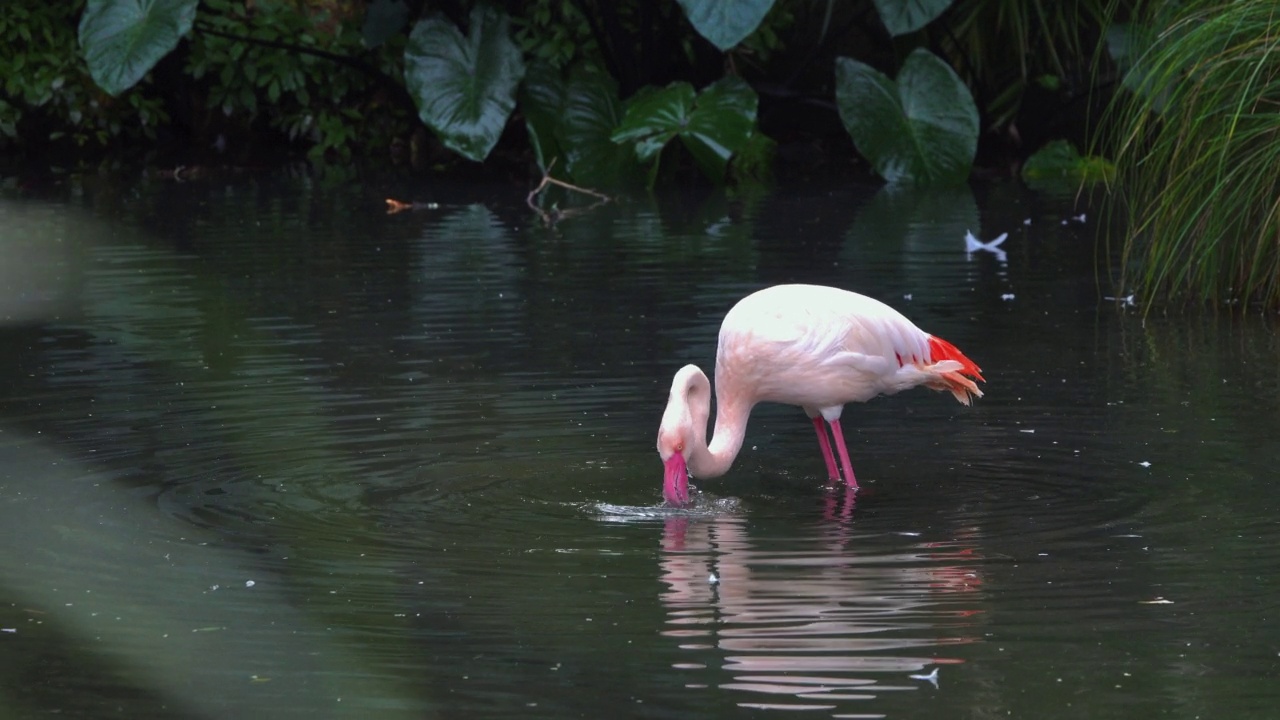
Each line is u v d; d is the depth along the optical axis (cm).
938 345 873
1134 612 594
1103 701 512
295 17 2488
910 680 531
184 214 1892
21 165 2420
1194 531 696
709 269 1450
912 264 1472
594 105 2262
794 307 820
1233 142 1167
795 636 573
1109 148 2386
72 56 2475
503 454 845
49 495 767
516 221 1844
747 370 816
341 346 1120
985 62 2453
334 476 803
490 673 542
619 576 647
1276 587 619
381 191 2156
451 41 2288
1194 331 1156
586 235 1712
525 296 1317
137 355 1090
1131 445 847
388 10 2384
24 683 540
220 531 712
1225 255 1252
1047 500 755
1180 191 1212
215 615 604
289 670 548
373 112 2583
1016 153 2508
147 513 739
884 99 2200
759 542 695
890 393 863
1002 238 1552
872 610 600
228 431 888
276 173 2373
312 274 1440
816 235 1684
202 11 2522
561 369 1042
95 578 646
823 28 2408
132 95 2498
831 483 802
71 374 1034
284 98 2592
